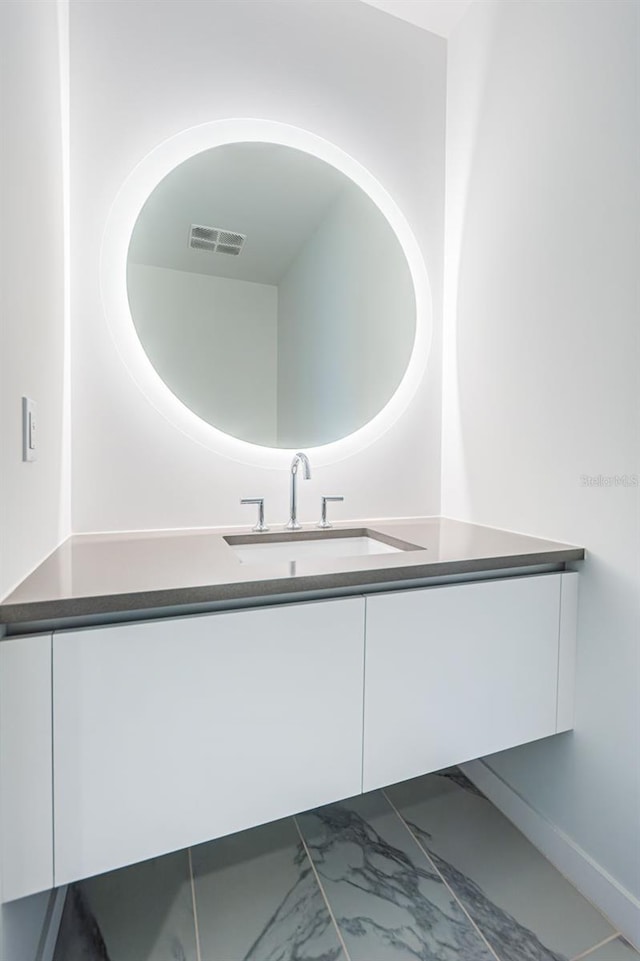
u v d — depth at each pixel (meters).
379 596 0.99
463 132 1.60
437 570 1.03
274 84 1.46
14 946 0.78
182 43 1.35
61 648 0.75
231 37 1.40
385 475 1.65
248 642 0.88
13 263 0.79
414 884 1.19
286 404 1.53
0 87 0.73
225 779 0.87
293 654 0.91
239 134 1.44
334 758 0.96
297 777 0.93
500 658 1.12
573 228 1.19
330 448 1.58
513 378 1.39
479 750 1.11
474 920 1.10
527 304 1.34
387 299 1.64
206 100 1.38
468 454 1.58
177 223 1.40
